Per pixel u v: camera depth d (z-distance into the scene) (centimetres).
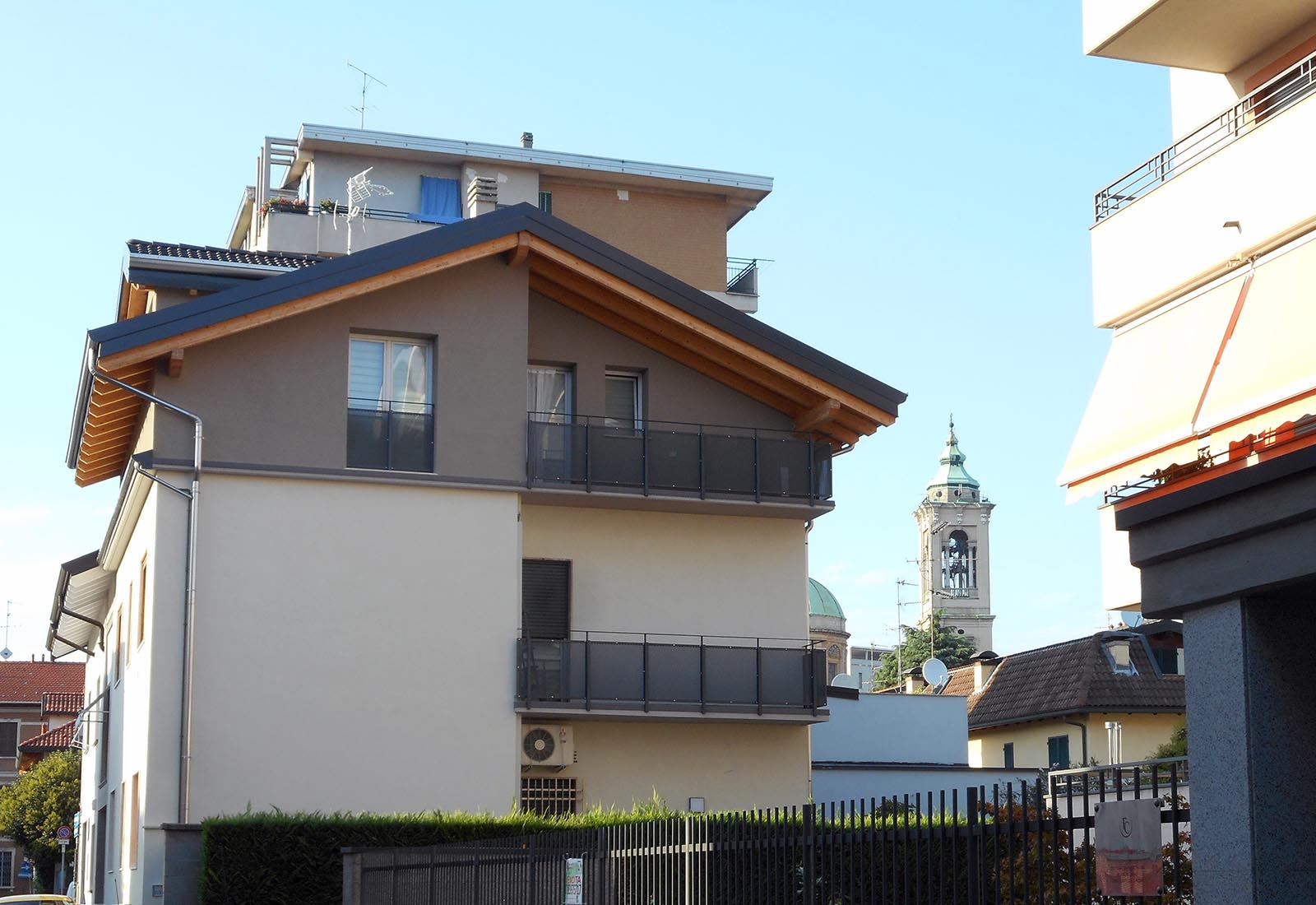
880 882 993
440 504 2619
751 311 5550
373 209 5184
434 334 2642
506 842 1541
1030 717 4538
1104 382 2211
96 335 2419
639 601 2784
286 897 2159
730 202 5656
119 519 2916
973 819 902
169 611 2467
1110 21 2269
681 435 2759
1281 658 768
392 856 1850
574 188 5478
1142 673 4512
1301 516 725
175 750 2438
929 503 14738
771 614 2847
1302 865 749
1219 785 773
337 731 2506
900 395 2788
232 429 2528
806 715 2708
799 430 2880
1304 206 1900
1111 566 2220
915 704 3806
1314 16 2159
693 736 2752
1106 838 790
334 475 2564
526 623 2733
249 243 5712
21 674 8812
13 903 2609
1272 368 1844
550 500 2720
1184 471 2064
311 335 2588
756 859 1141
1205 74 2398
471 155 5334
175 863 2348
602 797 2684
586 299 2775
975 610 14488
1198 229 2088
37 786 7025
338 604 2542
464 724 2561
